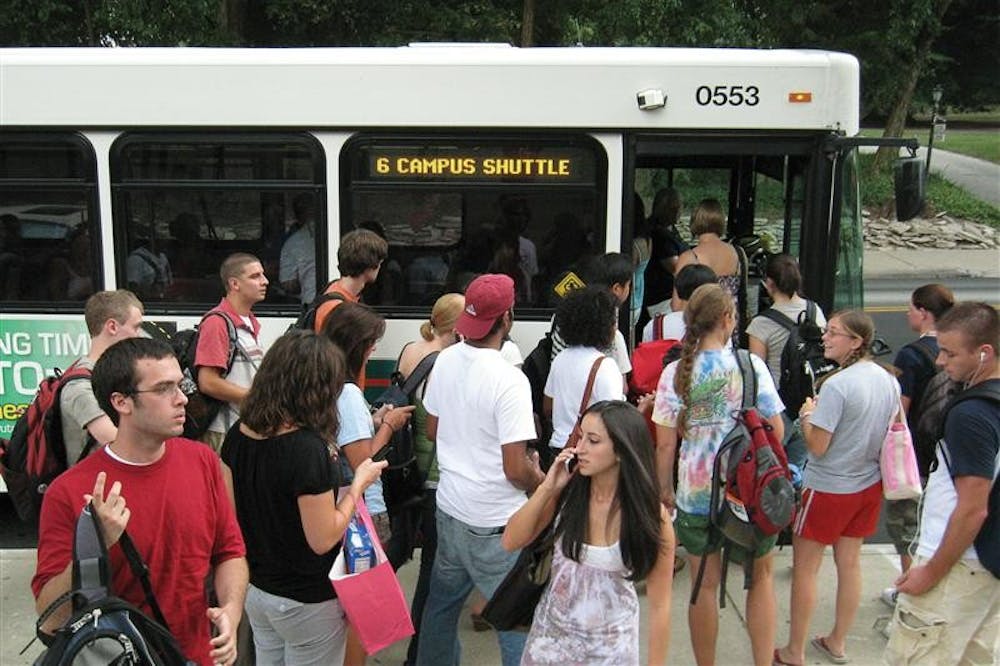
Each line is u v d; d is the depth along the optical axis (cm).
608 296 451
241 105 610
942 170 3228
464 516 398
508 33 1988
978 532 346
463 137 612
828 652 491
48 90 612
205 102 611
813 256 620
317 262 624
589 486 324
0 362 639
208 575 332
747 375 422
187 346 524
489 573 399
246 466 337
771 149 612
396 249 623
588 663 322
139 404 278
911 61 2628
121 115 612
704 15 1884
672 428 432
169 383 281
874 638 512
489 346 403
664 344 528
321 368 331
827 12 2539
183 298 631
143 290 630
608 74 605
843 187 616
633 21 1809
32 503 437
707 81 605
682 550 612
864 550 620
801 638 473
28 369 640
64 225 627
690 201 714
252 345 504
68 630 261
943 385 485
